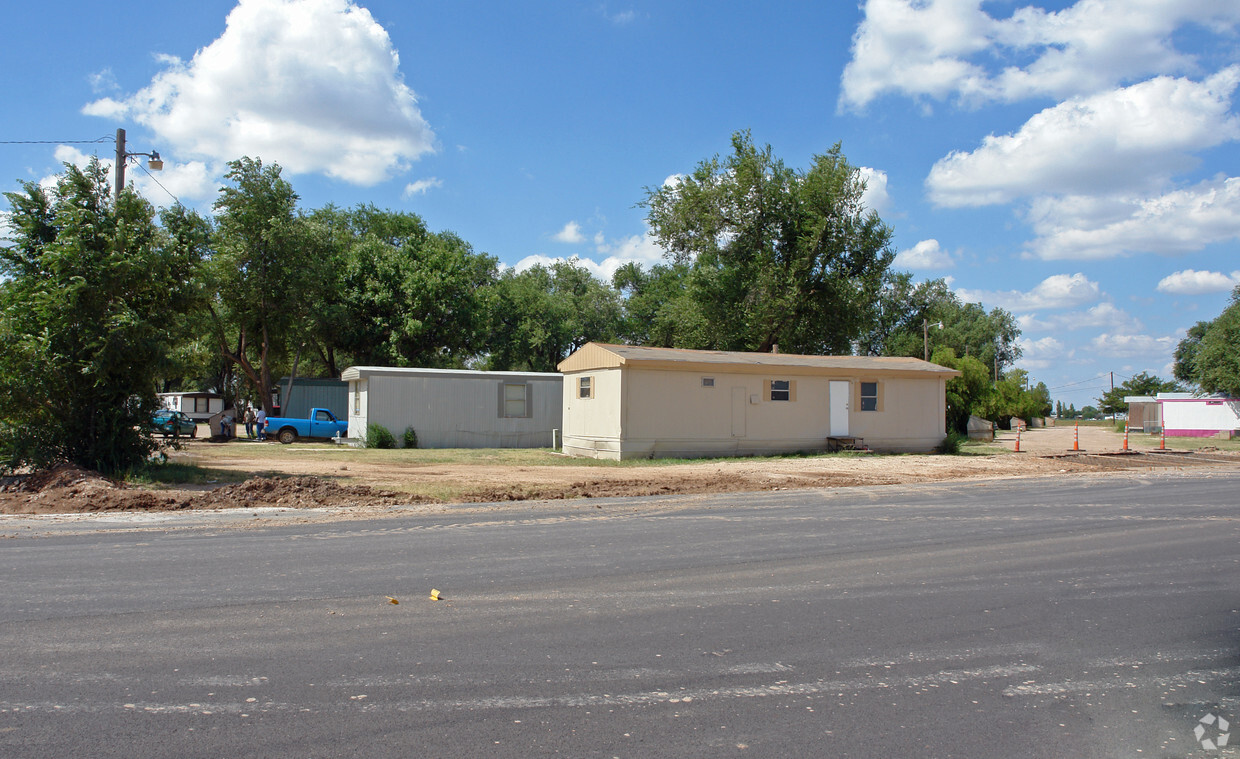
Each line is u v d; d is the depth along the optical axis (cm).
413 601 622
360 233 5466
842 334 4012
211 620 564
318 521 1043
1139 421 4600
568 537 924
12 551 817
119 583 671
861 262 4031
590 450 2288
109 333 1384
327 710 405
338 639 523
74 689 431
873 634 550
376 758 352
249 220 3506
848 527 1016
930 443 2544
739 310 3978
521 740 373
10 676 450
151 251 1464
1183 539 941
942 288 6656
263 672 461
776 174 4000
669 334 5594
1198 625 579
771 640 533
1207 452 2627
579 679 456
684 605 620
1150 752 372
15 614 574
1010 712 418
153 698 420
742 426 2297
